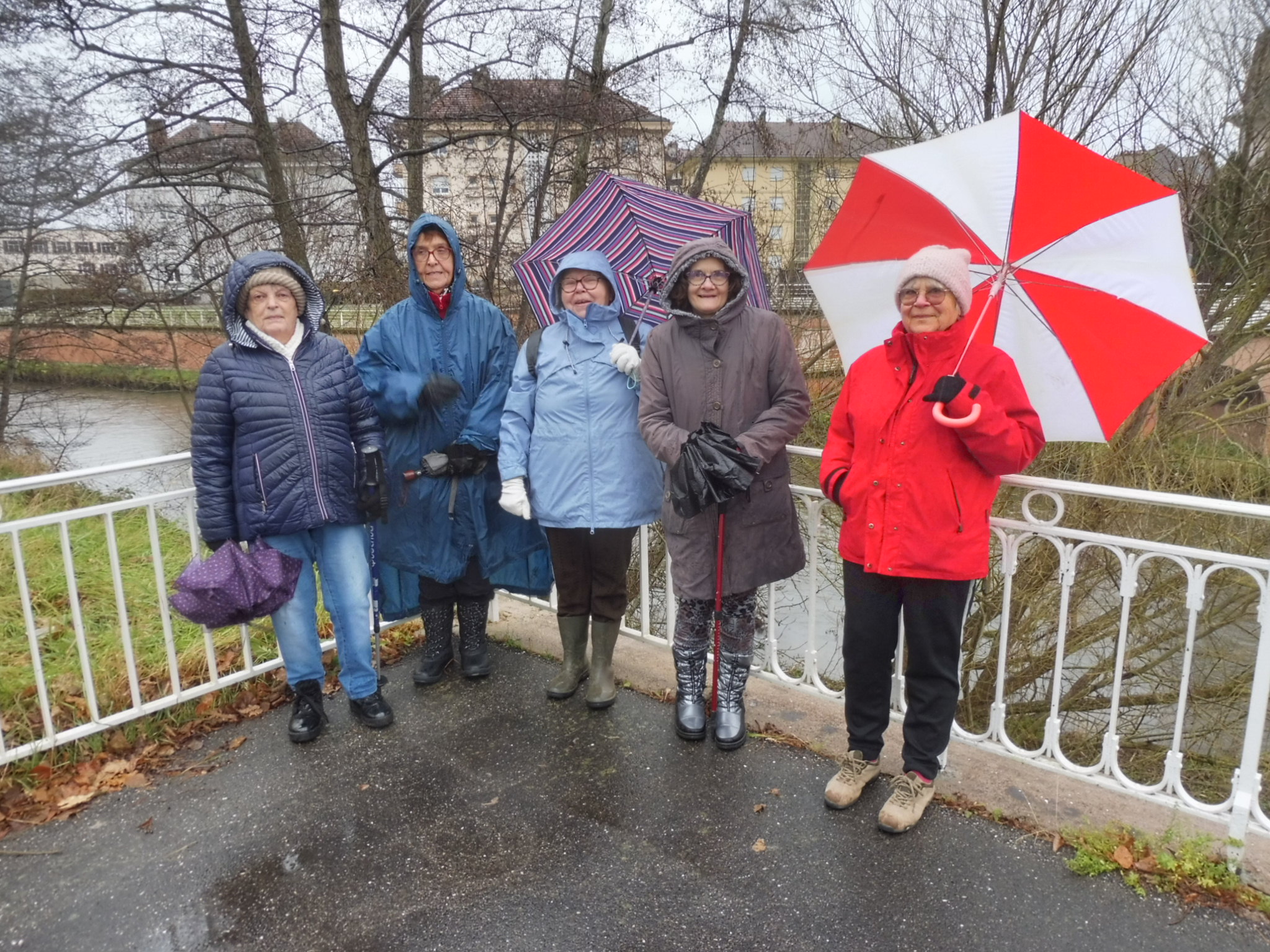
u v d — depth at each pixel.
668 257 3.01
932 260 2.02
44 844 2.38
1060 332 2.14
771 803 2.47
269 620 3.91
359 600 2.92
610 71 9.78
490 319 3.07
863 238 2.58
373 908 2.10
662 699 3.13
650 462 2.86
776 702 3.06
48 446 12.08
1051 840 2.25
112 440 13.37
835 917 2.01
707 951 1.92
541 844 2.33
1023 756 2.57
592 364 2.79
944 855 2.21
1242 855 2.04
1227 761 5.15
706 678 2.95
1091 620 5.18
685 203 3.14
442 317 3.00
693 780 2.61
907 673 2.32
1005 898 2.05
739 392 2.50
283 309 2.63
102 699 3.20
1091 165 2.09
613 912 2.06
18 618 4.18
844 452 2.35
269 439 2.62
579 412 2.79
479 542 3.04
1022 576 5.21
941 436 2.10
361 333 9.02
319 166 9.59
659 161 10.29
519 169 10.02
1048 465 5.21
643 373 2.59
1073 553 2.40
